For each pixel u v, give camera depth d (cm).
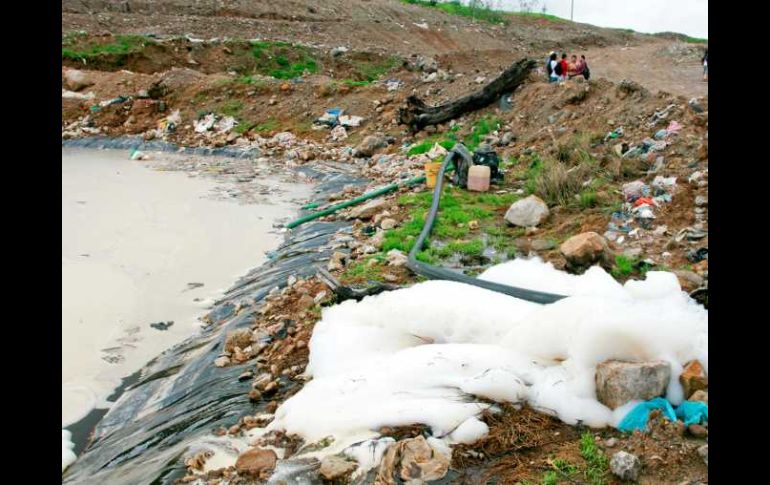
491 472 348
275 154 1877
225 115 2194
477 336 494
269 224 1181
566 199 894
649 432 359
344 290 618
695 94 1931
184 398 536
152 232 1128
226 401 498
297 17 3888
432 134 1619
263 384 502
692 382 378
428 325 512
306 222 1098
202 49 2883
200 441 438
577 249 643
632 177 924
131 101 2350
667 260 672
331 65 3078
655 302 461
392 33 4016
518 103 1514
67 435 532
